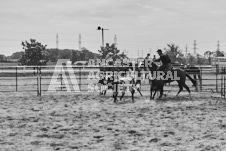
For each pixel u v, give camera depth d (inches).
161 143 310.0
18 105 582.6
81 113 492.1
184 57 2854.3
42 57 2240.4
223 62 1866.4
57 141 321.7
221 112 491.8
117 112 498.6
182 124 401.4
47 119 443.8
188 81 1223.5
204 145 301.6
